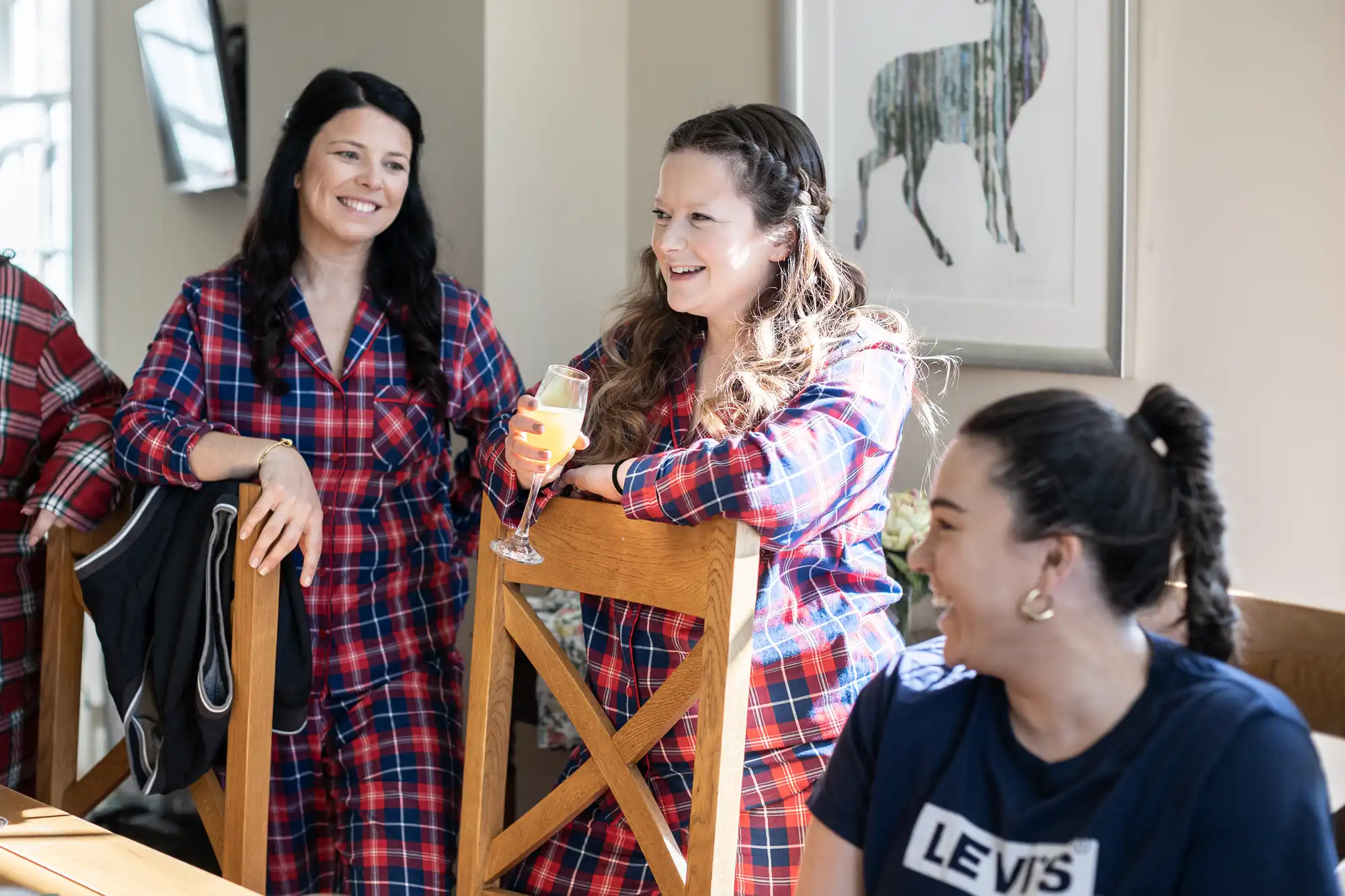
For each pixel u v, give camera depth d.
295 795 2.01
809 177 1.76
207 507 1.83
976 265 2.34
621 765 1.53
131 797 2.68
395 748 2.00
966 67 2.32
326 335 2.12
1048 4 2.20
